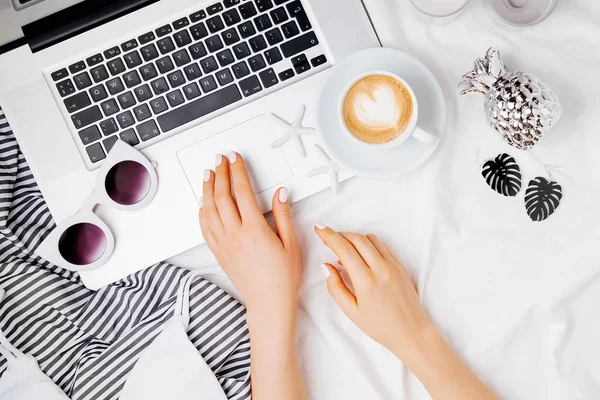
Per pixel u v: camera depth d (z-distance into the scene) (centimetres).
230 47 63
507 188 66
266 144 64
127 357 67
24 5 63
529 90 55
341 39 64
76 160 63
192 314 68
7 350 68
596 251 64
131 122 63
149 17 63
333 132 63
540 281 66
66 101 63
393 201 68
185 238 65
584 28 64
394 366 67
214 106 63
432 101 63
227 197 63
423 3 65
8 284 69
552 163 66
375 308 63
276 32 63
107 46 63
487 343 66
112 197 63
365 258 64
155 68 63
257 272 63
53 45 63
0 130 70
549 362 66
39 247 63
